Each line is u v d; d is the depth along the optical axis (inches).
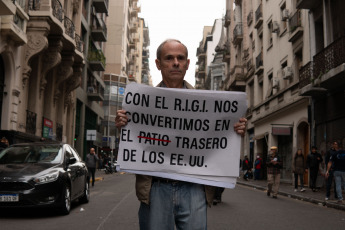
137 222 298.4
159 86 119.3
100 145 1733.5
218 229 273.0
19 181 303.3
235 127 114.0
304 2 734.5
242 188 750.5
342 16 640.4
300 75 754.2
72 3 1047.0
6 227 275.9
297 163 634.8
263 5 1141.7
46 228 272.7
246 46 1369.3
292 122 870.4
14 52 673.0
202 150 112.9
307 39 786.2
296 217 344.5
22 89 724.7
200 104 114.5
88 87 1418.6
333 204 430.3
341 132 629.9
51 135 901.8
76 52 954.7
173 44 114.5
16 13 663.1
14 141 672.4
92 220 308.3
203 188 111.4
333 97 663.8
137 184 109.6
